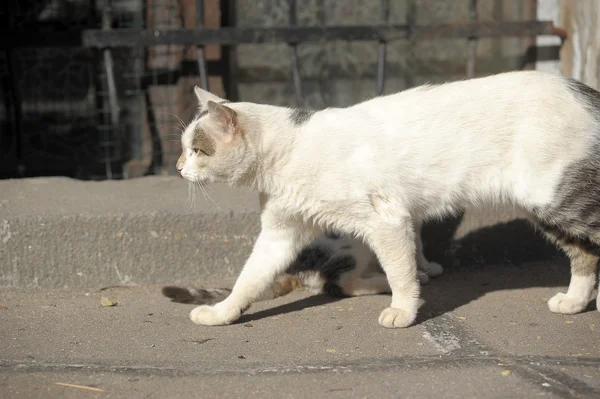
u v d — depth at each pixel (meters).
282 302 1.55
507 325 1.43
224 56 2.09
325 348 1.37
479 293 1.56
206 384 1.27
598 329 1.41
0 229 1.56
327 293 1.57
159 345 1.38
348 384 1.26
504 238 1.70
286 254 1.48
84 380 1.27
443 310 1.49
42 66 2.26
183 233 1.61
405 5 2.20
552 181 1.40
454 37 2.00
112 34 1.93
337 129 1.41
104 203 1.65
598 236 1.42
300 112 1.44
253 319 1.47
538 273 1.66
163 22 2.04
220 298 1.53
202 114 1.44
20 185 1.76
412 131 1.42
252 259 1.47
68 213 1.59
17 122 2.10
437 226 1.68
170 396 1.24
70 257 1.59
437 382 1.26
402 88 2.22
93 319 1.46
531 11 2.08
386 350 1.36
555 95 1.42
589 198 1.41
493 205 1.47
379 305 1.52
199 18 1.94
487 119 1.42
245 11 2.13
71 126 2.25
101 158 2.18
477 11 2.17
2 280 1.57
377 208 1.41
